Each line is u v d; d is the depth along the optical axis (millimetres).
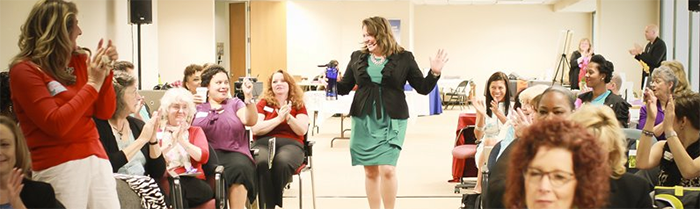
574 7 17828
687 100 3656
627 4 13094
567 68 14719
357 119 4930
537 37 19500
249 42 16688
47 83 2844
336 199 6457
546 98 3178
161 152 3980
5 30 6312
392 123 4891
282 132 5328
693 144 3707
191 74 6082
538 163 1536
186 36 14086
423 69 19484
